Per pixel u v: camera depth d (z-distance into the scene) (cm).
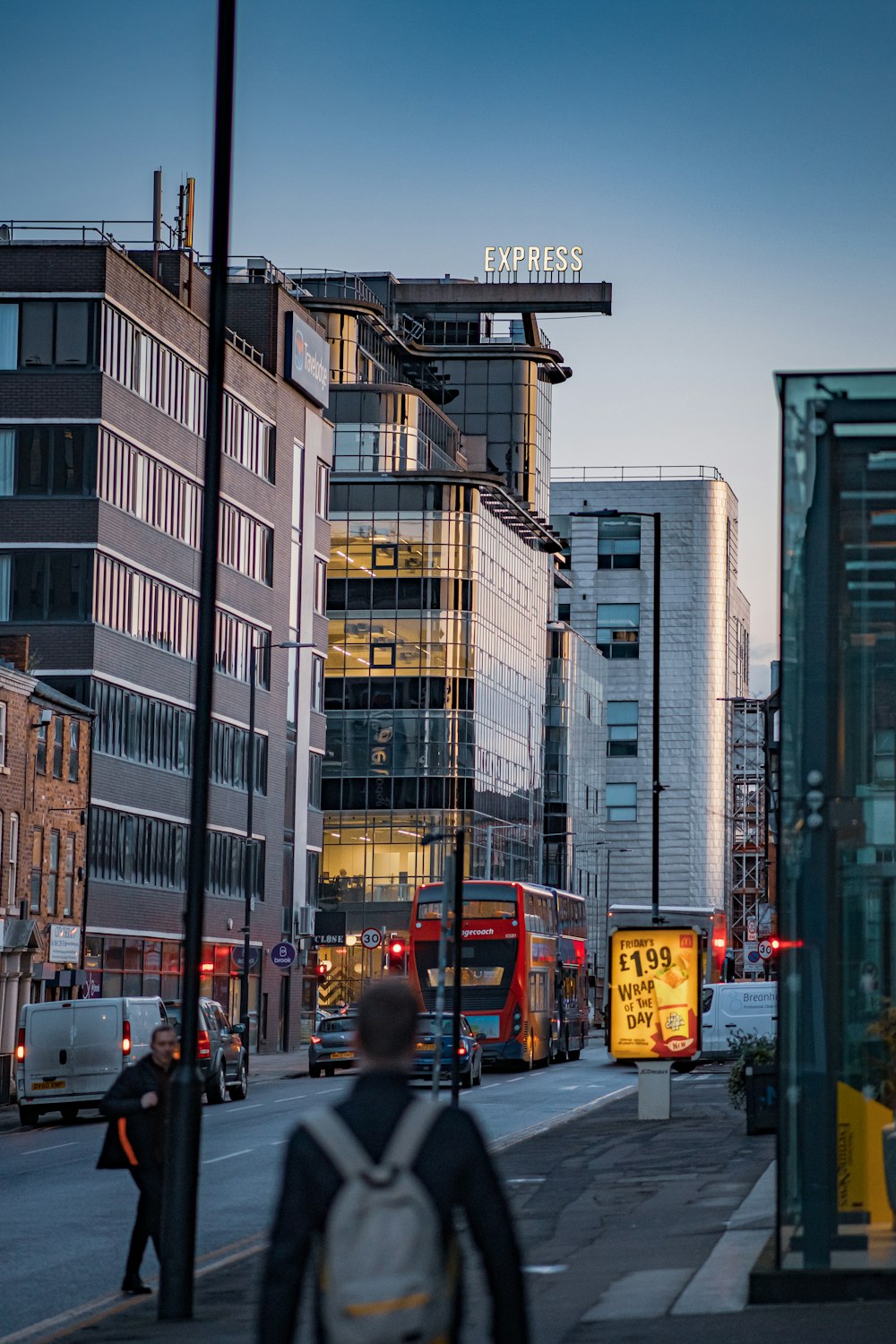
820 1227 1330
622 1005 3369
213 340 1498
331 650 11819
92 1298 1675
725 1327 1222
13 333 6925
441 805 11650
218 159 1496
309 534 9294
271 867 8644
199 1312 1472
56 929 6244
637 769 18038
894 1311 1262
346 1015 6569
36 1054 4325
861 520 1389
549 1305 1393
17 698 5875
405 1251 557
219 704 8050
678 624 18212
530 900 6191
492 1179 574
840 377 1395
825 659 1382
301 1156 569
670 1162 2634
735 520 19075
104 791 6794
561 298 14762
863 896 1357
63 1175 2917
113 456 7006
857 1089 1338
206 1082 4616
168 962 7412
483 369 14138
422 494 11881
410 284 14762
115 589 7006
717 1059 6216
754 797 18312
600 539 18400
